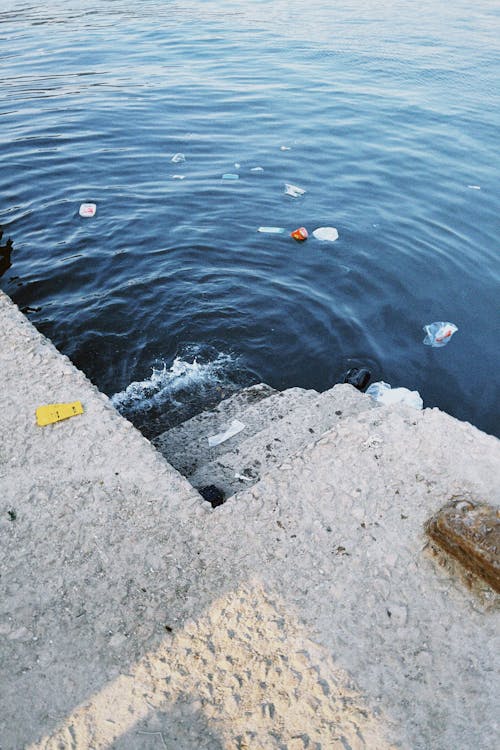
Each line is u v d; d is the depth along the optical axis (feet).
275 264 23.39
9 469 10.16
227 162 30.53
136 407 17.38
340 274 23.11
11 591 8.59
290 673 7.79
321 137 33.76
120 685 7.67
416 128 35.45
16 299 20.45
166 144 31.83
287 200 27.66
